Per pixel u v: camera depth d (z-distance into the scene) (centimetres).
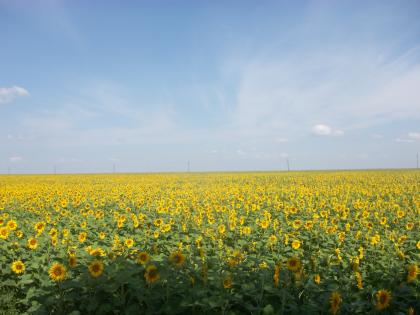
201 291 414
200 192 1642
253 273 491
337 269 512
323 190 1584
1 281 524
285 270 477
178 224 852
